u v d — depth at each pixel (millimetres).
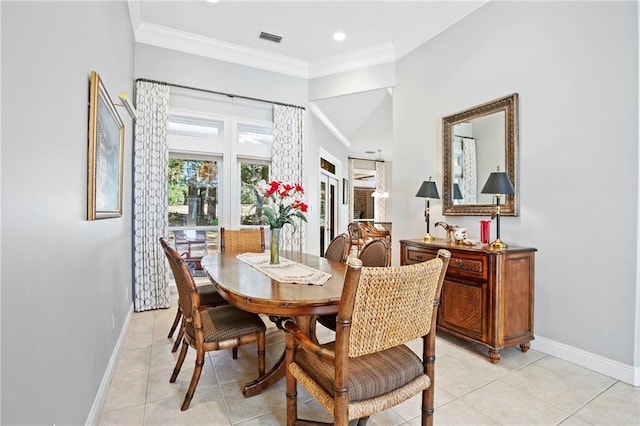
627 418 1730
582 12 2326
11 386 841
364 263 2559
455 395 1936
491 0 2963
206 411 1773
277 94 4559
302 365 1439
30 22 967
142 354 2482
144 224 3609
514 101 2730
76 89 1416
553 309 2496
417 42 3787
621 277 2141
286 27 3715
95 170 1626
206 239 4246
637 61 2059
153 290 3643
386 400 1252
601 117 2229
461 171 3240
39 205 1024
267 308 1527
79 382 1423
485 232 2812
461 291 2613
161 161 3721
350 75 4465
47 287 1080
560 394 1955
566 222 2424
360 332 1167
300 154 4656
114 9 2395
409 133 3912
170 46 3873
